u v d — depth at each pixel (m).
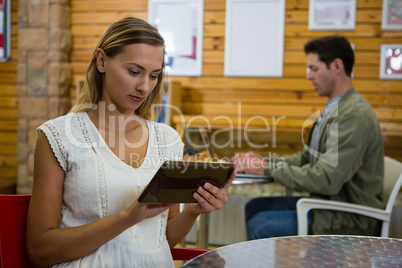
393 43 3.23
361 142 2.04
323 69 2.27
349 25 3.28
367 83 3.30
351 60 2.26
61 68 3.64
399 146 3.26
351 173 2.06
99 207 1.17
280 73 3.42
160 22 3.57
